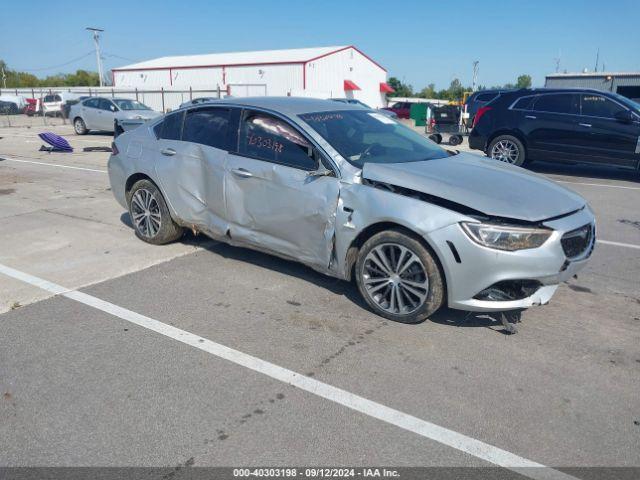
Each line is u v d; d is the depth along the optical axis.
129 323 4.06
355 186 4.12
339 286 4.79
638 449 2.74
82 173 11.09
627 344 3.81
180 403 3.08
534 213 3.67
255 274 5.08
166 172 5.48
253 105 4.92
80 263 5.38
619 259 5.64
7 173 11.04
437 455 2.69
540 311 4.33
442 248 3.67
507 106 11.13
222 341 3.79
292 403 3.09
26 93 45.03
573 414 3.01
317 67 44.00
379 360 3.55
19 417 2.96
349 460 2.65
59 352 3.63
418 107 24.72
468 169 4.41
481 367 3.48
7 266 5.29
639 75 27.80
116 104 20.38
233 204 4.91
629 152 9.84
